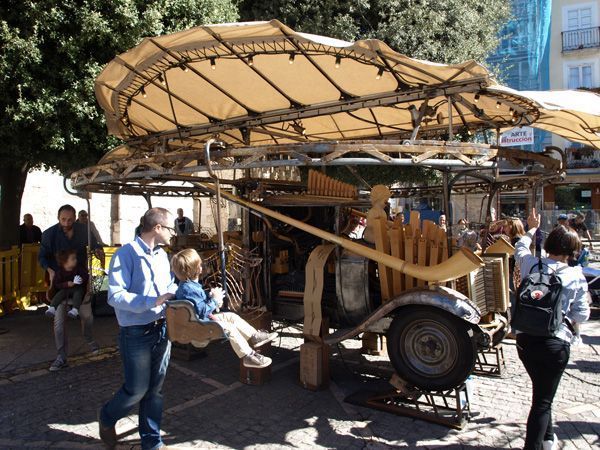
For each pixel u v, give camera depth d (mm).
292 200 4965
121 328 3375
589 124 5695
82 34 6562
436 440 3803
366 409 4348
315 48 4719
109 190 6164
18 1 6441
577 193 25812
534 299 3301
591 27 24484
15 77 6453
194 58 5078
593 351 6266
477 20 12719
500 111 6082
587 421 4172
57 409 4387
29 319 7941
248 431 3941
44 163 7926
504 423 4113
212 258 5207
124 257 3342
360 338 5898
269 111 6734
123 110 6156
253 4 11172
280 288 5355
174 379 5113
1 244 8680
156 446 3475
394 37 10844
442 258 4312
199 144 7465
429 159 3945
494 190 5996
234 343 3652
